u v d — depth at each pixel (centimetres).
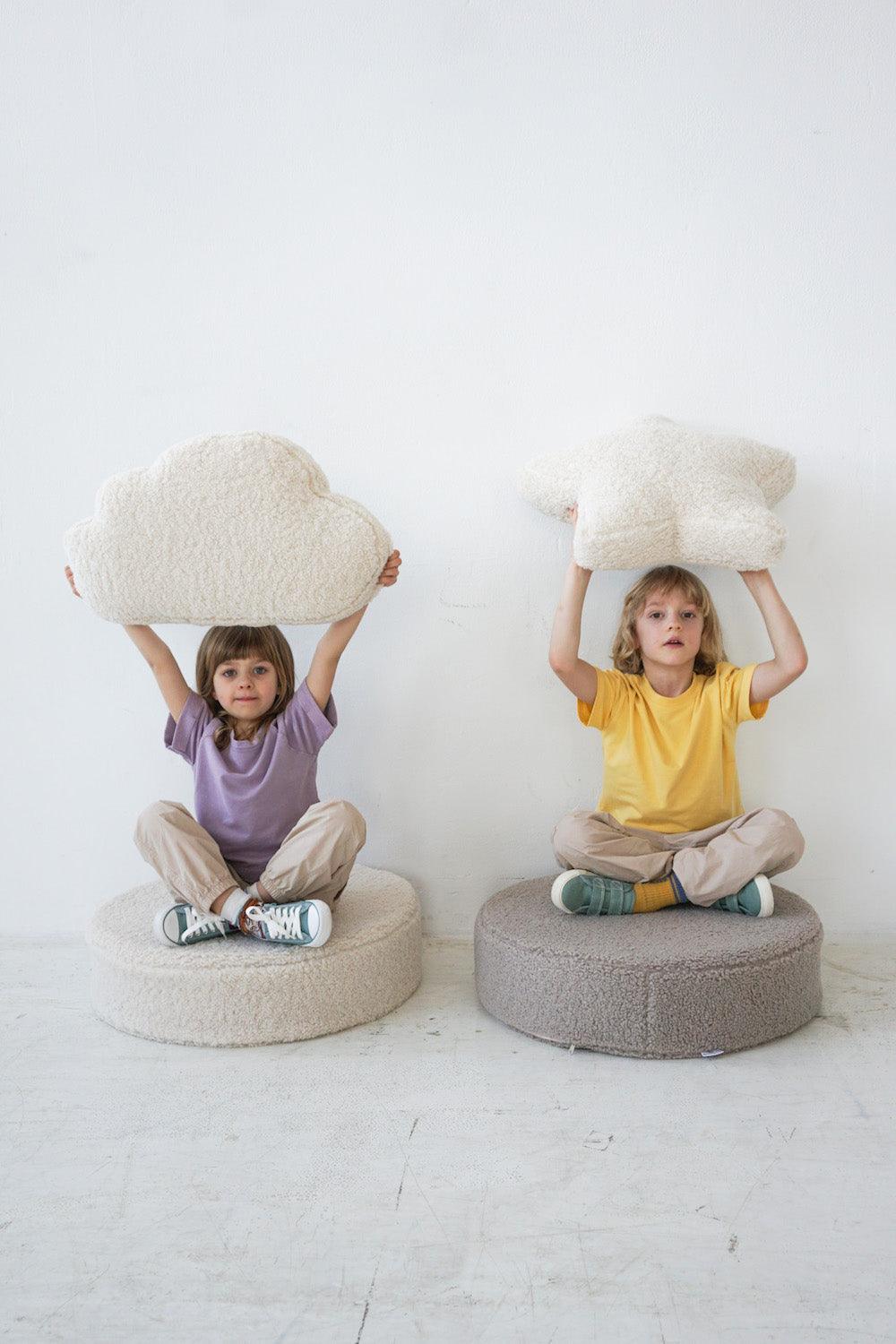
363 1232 115
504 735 199
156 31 188
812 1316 103
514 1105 141
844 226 188
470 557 195
